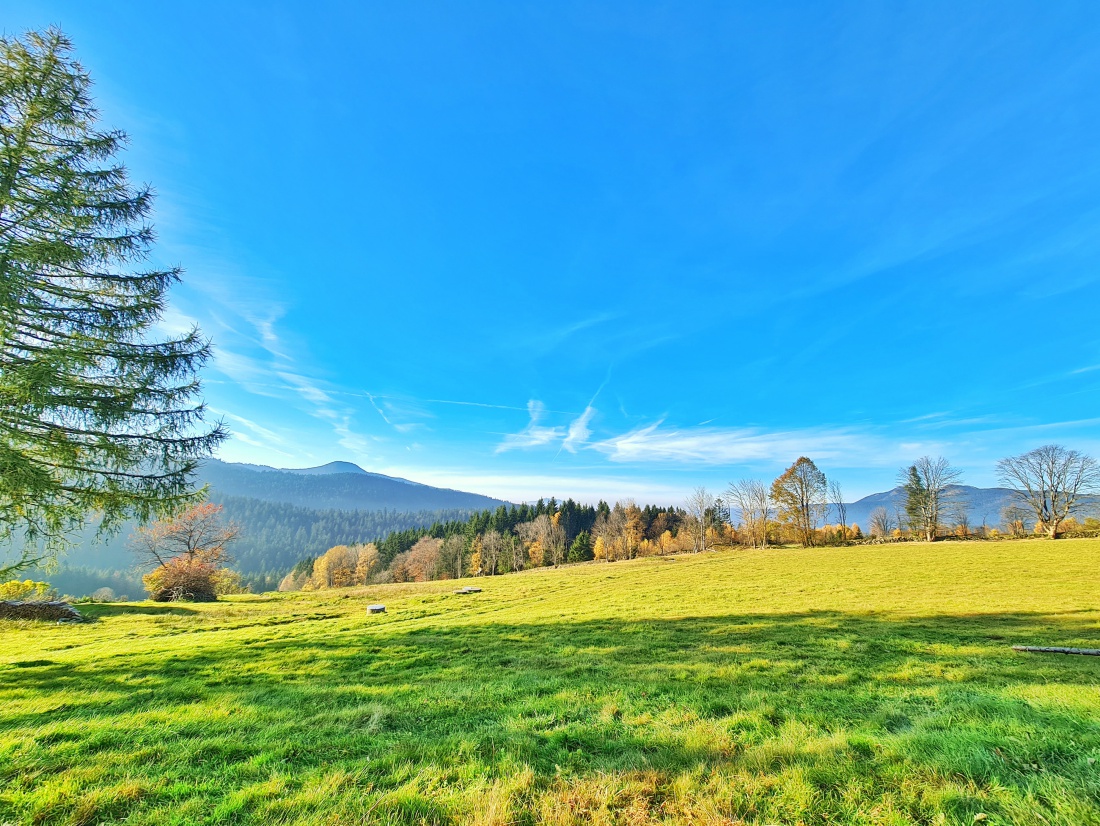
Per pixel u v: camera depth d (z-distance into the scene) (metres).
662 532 97.50
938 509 63.34
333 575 93.69
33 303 9.47
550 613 20.81
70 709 7.48
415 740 5.69
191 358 11.22
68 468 10.22
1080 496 53.53
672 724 6.15
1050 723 4.94
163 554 40.75
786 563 40.78
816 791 3.88
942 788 3.68
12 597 27.47
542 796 4.04
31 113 9.91
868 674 9.01
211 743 5.62
